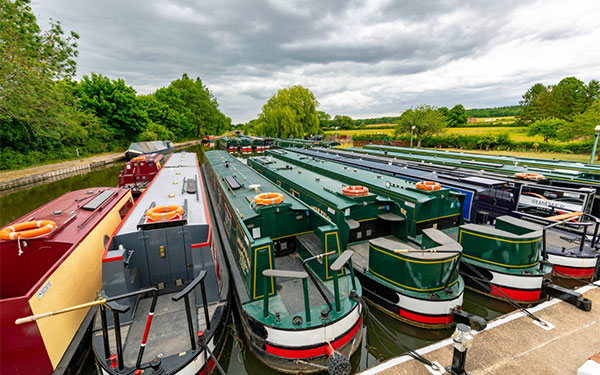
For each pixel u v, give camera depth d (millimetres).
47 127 28797
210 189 17438
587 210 10219
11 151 30250
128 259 5926
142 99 66000
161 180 12359
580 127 32906
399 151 24453
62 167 31141
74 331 5605
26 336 4461
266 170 16109
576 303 6922
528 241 7422
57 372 4836
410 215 9547
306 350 5543
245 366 6406
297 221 8453
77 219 7449
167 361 4762
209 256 6242
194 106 90375
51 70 26891
